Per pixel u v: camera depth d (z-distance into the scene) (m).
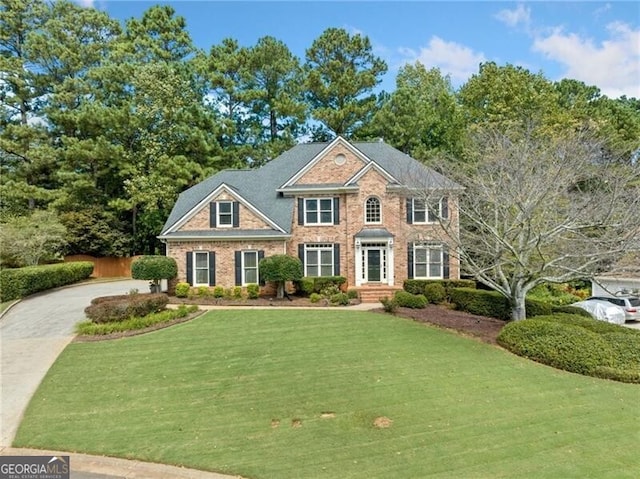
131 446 8.70
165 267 24.00
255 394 11.15
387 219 25.97
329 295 23.84
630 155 18.47
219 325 17.84
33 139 35.75
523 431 9.12
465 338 15.86
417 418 9.68
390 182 25.97
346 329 17.05
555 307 19.22
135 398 11.06
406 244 25.67
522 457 8.09
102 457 8.33
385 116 40.81
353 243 26.11
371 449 8.41
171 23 43.91
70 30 38.72
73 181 36.16
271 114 46.81
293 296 24.52
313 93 45.19
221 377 12.34
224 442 8.78
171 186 37.34
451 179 18.56
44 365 13.52
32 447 8.74
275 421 9.67
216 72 43.22
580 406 10.38
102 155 35.84
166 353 14.46
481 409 10.14
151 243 41.78
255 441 8.79
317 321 18.36
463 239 18.44
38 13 37.09
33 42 35.47
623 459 8.06
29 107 37.38
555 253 15.77
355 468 7.73
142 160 38.16
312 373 12.46
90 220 36.31
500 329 16.86
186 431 9.28
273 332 16.72
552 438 8.84
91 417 10.05
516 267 15.48
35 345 15.59
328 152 27.12
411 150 41.19
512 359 13.64
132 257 38.94
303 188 26.56
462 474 7.52
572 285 30.08
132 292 21.89
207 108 42.97
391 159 28.36
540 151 17.34
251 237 24.70
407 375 12.20
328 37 44.62
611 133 29.03
